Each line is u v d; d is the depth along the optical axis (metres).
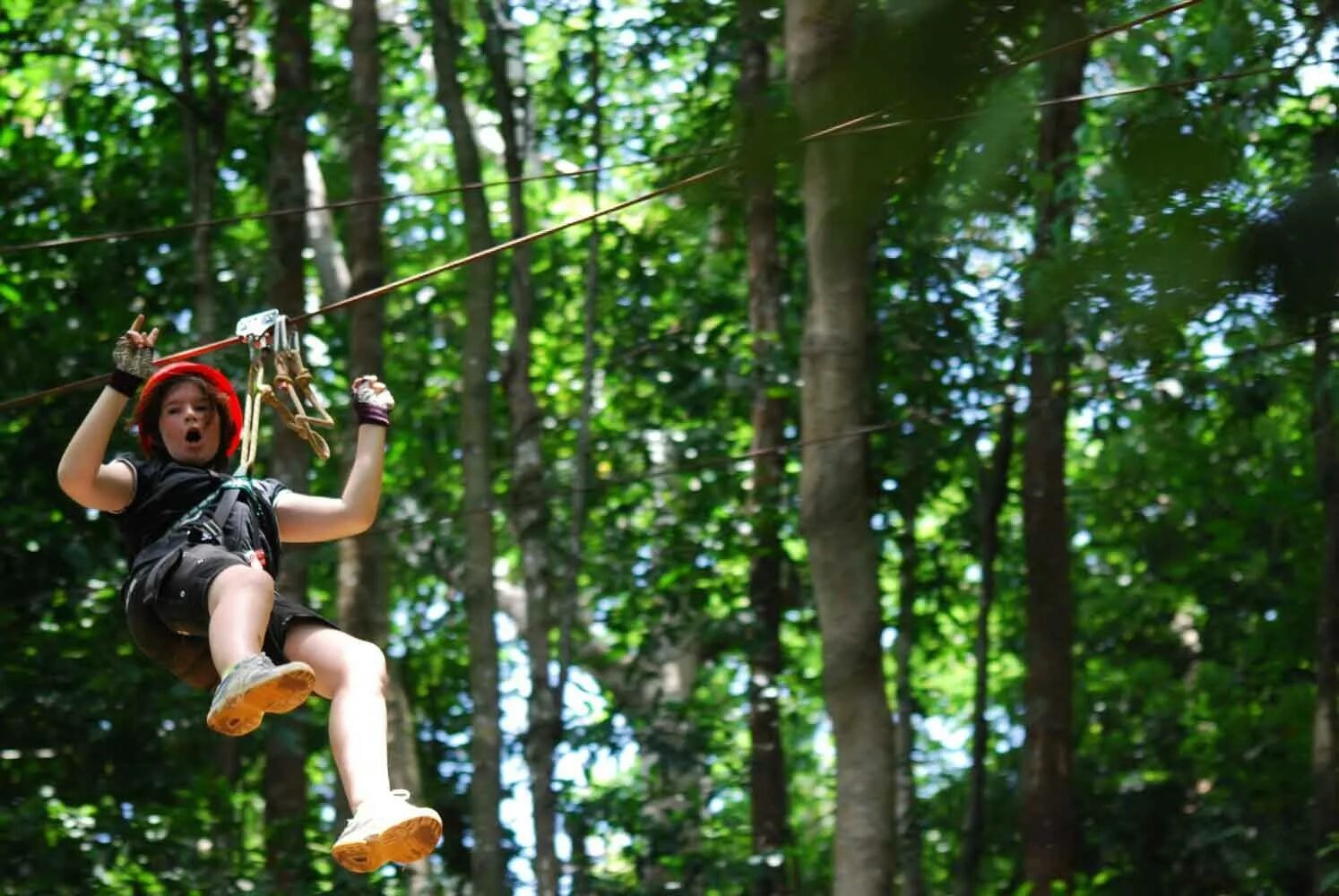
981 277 11.70
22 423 16.36
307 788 16.95
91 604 16.03
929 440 15.43
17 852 14.05
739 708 19.44
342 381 19.31
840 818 11.15
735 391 16.86
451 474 19.48
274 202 17.02
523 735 16.20
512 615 21.17
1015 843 17.23
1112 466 18.41
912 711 17.33
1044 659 15.37
